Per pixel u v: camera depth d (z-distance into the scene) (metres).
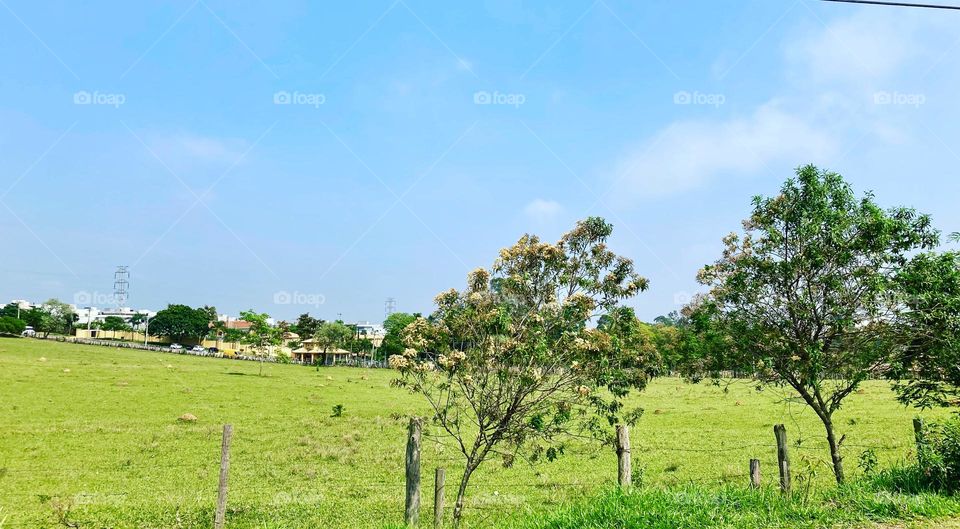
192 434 31.44
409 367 10.78
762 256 12.66
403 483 20.28
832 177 12.29
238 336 127.69
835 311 11.43
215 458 25.53
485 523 13.38
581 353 10.95
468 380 10.88
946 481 10.16
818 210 12.00
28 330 130.50
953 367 11.23
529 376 10.75
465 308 11.41
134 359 83.81
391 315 160.38
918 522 8.60
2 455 25.08
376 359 137.38
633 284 11.67
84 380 52.75
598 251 11.93
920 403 11.68
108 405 40.94
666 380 74.06
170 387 52.00
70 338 121.06
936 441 10.63
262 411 42.28
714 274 13.00
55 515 15.41
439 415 11.45
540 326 10.99
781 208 12.52
